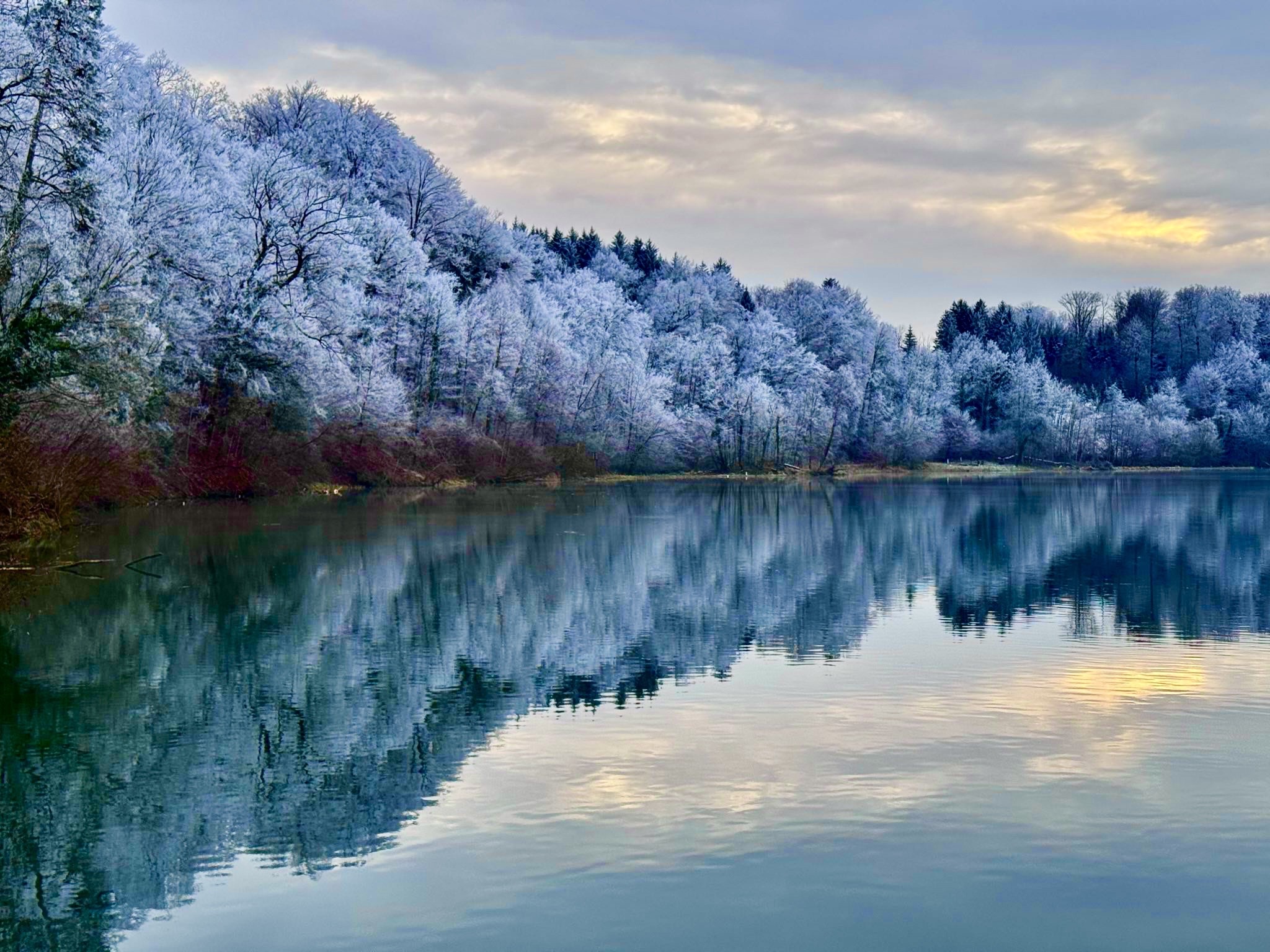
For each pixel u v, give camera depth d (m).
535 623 24.56
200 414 56.00
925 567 35.34
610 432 100.06
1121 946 9.41
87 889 10.56
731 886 10.47
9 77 34.03
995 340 174.00
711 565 35.56
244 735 15.61
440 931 9.66
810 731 15.53
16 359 31.61
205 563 32.72
